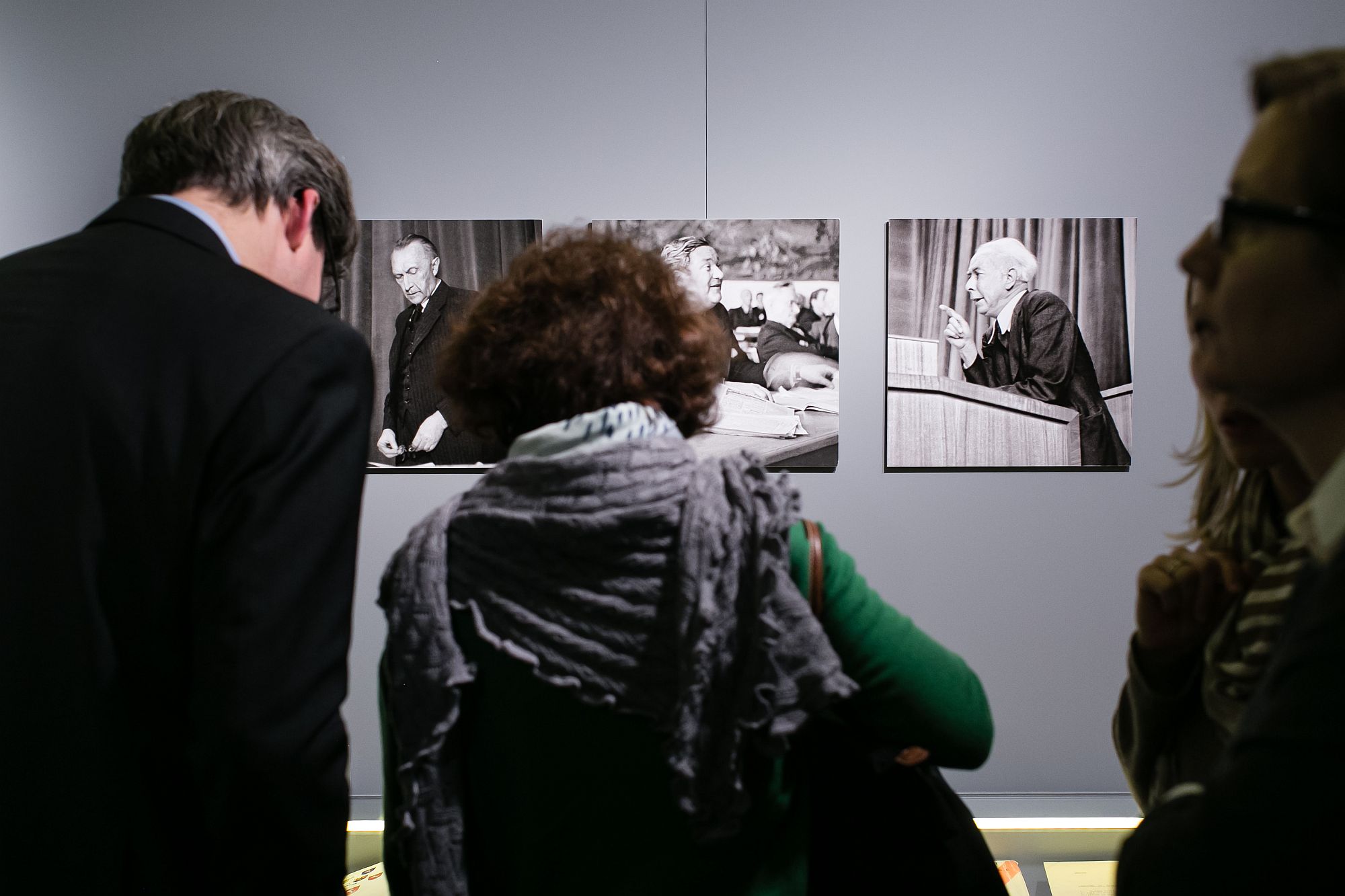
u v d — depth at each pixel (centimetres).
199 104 143
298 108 326
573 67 326
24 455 115
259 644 112
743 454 107
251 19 324
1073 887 288
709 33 324
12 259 130
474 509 108
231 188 139
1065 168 325
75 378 116
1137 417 328
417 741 106
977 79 324
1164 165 324
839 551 107
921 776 119
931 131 325
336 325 128
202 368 117
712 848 101
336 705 119
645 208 328
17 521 115
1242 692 89
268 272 145
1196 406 327
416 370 328
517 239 327
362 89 326
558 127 327
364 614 334
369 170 328
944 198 326
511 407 114
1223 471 106
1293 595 64
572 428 105
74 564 115
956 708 106
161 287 122
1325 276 65
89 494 115
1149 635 102
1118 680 333
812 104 325
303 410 119
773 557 98
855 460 330
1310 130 65
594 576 100
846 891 117
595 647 99
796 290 325
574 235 123
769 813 103
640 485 101
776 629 95
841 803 118
